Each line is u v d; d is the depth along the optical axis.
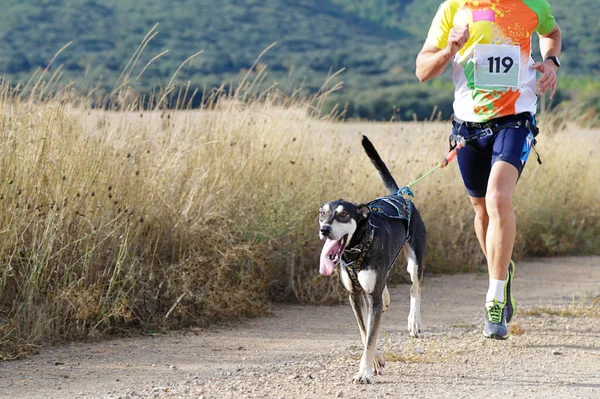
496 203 6.62
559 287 10.30
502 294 6.73
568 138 15.68
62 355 6.67
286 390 5.64
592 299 9.33
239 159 9.72
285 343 7.23
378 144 12.55
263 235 9.09
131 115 9.57
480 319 8.34
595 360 6.51
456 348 6.97
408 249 7.23
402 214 6.70
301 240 9.52
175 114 10.02
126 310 7.60
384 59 88.94
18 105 8.35
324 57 84.19
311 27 102.50
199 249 8.47
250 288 8.53
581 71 80.19
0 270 7.19
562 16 101.19
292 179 10.03
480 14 6.87
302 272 9.51
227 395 5.52
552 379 5.92
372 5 129.88
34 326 7.01
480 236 7.58
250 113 10.58
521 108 6.88
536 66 6.88
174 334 7.55
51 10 75.62
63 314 7.29
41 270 7.39
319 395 5.51
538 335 7.44
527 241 13.08
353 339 7.43
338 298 9.26
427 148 12.92
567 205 13.95
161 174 8.75
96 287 7.51
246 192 9.48
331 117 12.09
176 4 91.12
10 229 7.37
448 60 6.72
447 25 7.06
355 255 5.96
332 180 10.41
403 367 6.32
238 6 99.25
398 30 121.94
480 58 6.86
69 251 7.69
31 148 7.91
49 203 7.62
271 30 94.00
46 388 5.73
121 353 6.79
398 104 46.00
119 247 7.93
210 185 9.27
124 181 8.34
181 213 8.63
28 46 62.72
